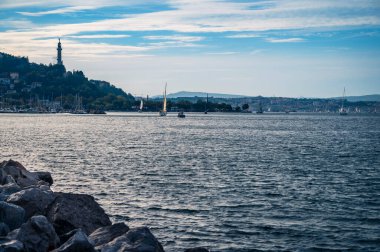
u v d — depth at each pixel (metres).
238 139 123.94
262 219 34.53
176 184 48.84
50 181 37.25
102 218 22.91
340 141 118.50
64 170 59.31
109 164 66.00
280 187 47.62
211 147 97.31
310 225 33.16
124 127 192.75
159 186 47.50
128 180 51.25
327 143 111.31
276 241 29.56
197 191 44.88
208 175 55.62
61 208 22.19
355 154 83.94
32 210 22.69
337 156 80.00
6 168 32.81
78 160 71.06
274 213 36.41
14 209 21.45
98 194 42.88
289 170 61.00
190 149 92.12
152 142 111.12
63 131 157.88
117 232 20.12
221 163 68.06
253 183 49.94
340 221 34.34
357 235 31.05
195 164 66.56
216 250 27.69
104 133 148.75
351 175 56.91
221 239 29.73
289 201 40.78
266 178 53.69
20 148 90.62
